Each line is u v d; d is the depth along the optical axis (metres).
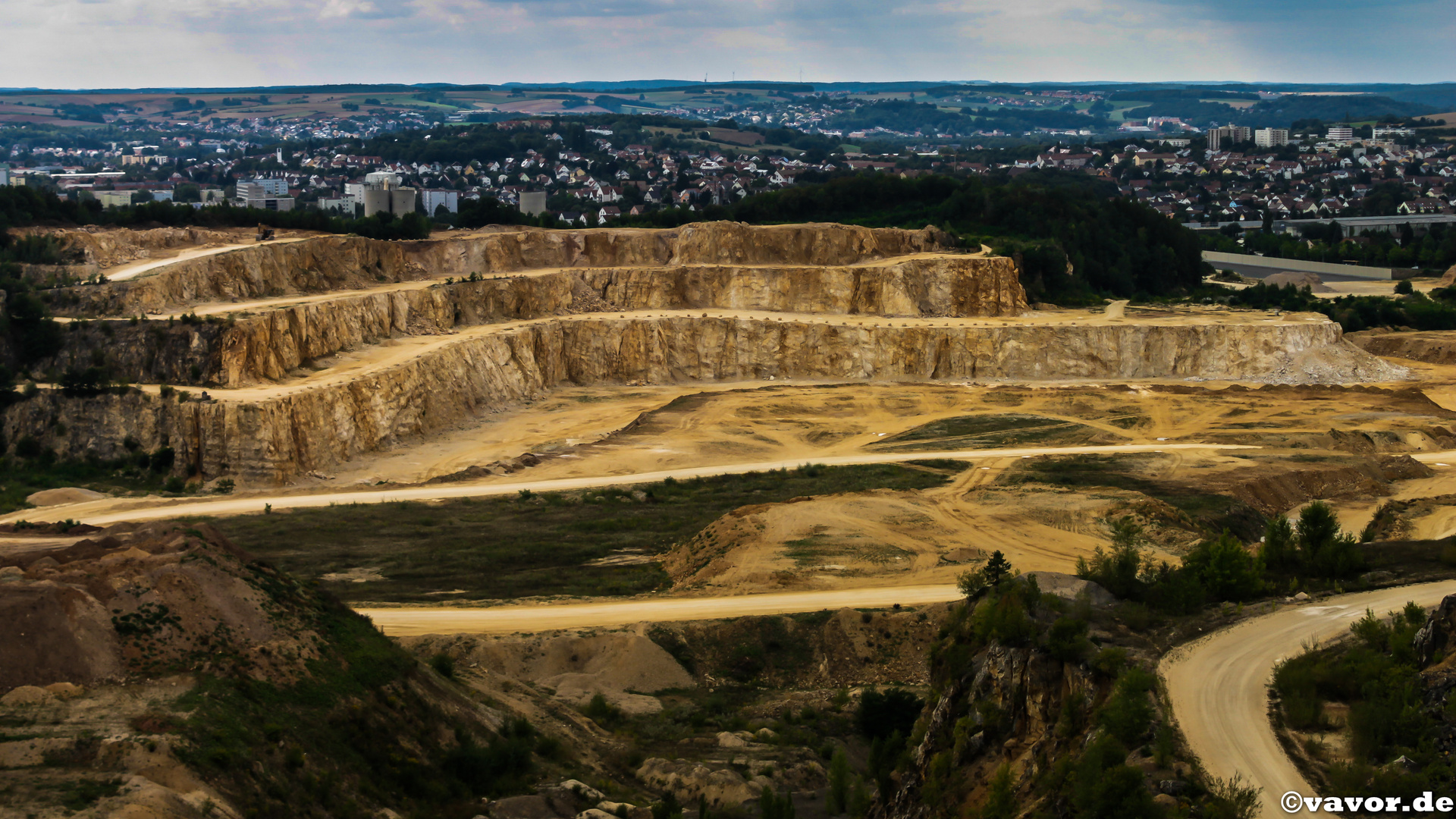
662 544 75.94
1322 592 49.19
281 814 36.50
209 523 79.38
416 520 81.56
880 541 72.25
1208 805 31.89
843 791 44.78
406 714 44.56
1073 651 40.00
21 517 80.56
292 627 44.84
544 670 57.44
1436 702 35.91
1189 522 74.31
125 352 104.81
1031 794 36.00
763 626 60.84
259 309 114.06
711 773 46.69
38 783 33.78
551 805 42.97
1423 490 88.19
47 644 39.09
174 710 38.06
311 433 100.38
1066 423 109.31
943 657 47.62
